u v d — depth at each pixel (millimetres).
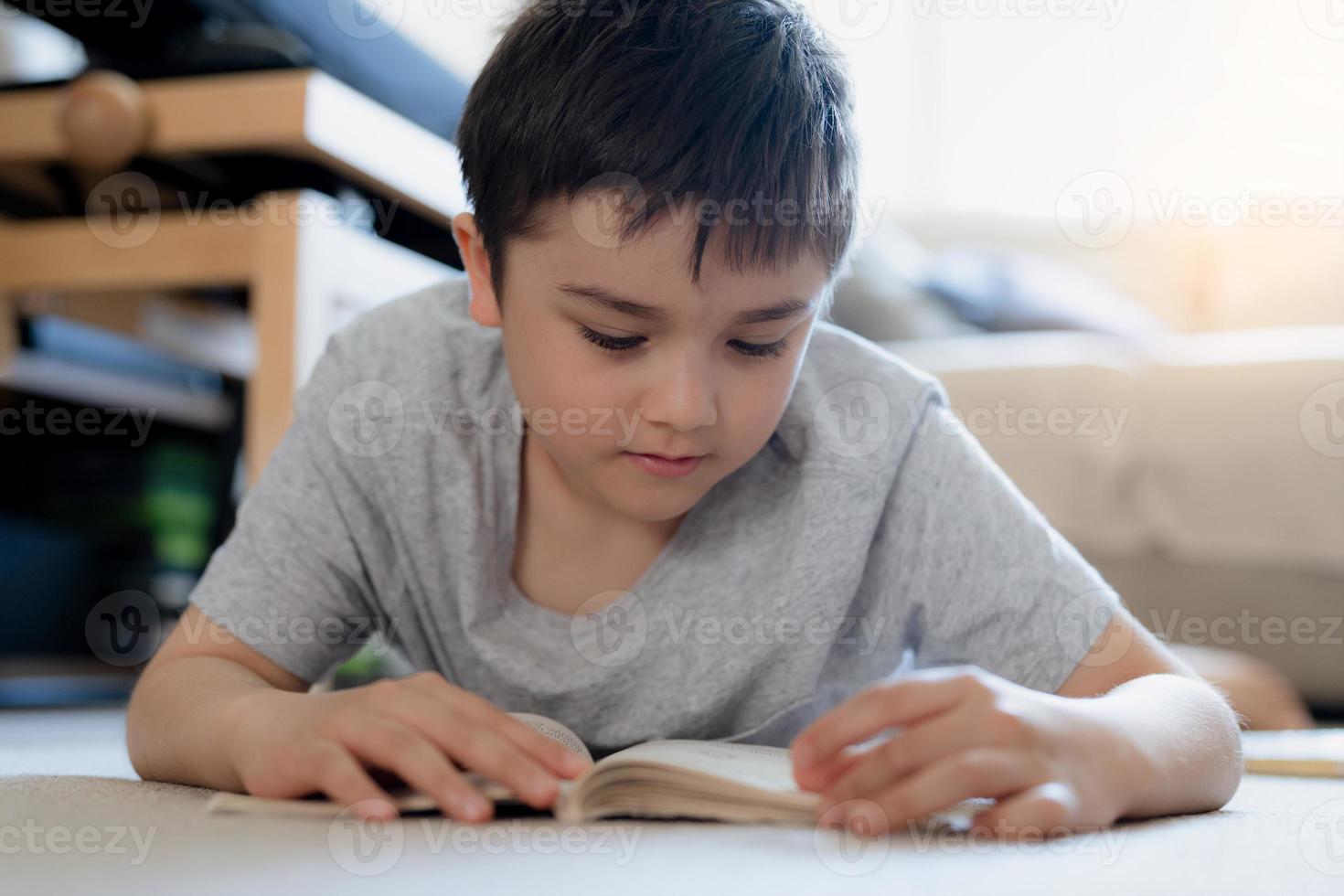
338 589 881
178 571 2084
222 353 1812
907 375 886
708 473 736
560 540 875
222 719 698
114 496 2098
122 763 977
